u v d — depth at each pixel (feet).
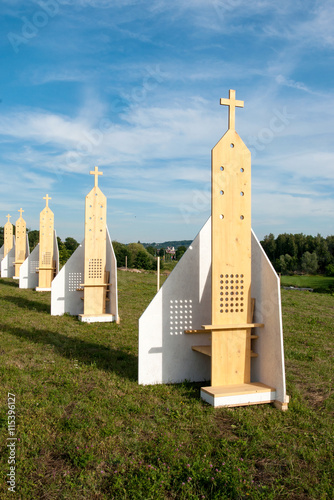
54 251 61.87
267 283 17.44
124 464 11.71
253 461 12.14
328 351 27.61
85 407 15.71
